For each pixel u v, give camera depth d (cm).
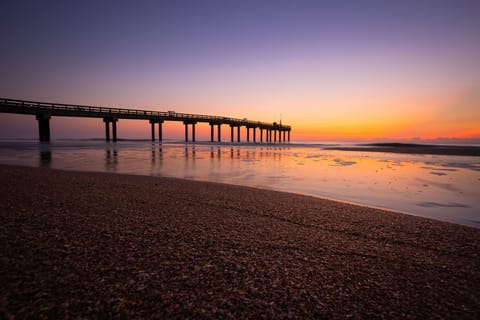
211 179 946
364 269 273
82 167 1205
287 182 909
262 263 276
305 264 278
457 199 670
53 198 521
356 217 470
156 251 293
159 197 579
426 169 1282
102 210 451
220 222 412
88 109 3180
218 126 5300
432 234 390
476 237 383
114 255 278
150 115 3866
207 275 246
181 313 191
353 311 202
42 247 289
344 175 1077
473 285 247
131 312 189
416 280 254
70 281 224
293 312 198
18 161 1421
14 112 2572
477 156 2066
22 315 180
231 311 195
